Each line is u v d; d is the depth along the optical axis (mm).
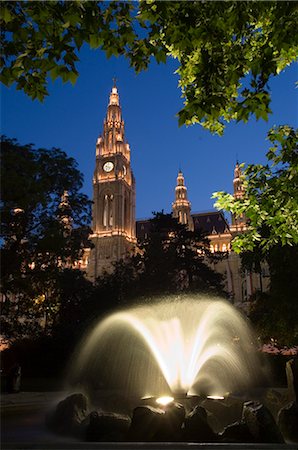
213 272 62094
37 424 16047
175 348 31062
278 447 8008
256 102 7168
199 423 11742
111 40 7703
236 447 7961
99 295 48500
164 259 54531
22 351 42375
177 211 155250
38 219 35312
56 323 46000
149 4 7879
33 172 31703
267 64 7445
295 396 16016
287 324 33375
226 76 7949
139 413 12109
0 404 19438
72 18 7141
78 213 38625
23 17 7465
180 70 10375
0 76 7500
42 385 33938
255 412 11477
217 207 10938
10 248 34062
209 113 7664
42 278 34625
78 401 15883
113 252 135125
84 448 8008
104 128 160625
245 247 11219
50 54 7152
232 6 7656
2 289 33312
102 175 149750
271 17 7738
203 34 7852
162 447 8094
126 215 148250
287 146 9930
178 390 19812
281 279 31547
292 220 10469
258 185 10578
